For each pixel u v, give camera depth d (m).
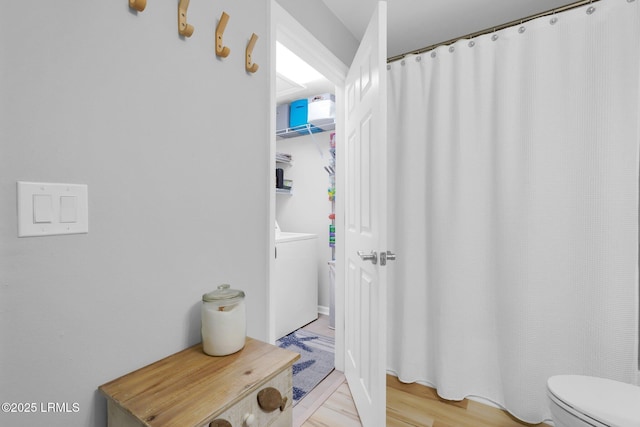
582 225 1.39
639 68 1.27
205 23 0.97
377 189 1.26
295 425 1.47
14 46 0.59
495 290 1.62
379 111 1.23
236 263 1.10
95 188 0.71
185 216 0.92
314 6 1.57
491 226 1.63
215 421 0.64
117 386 0.71
